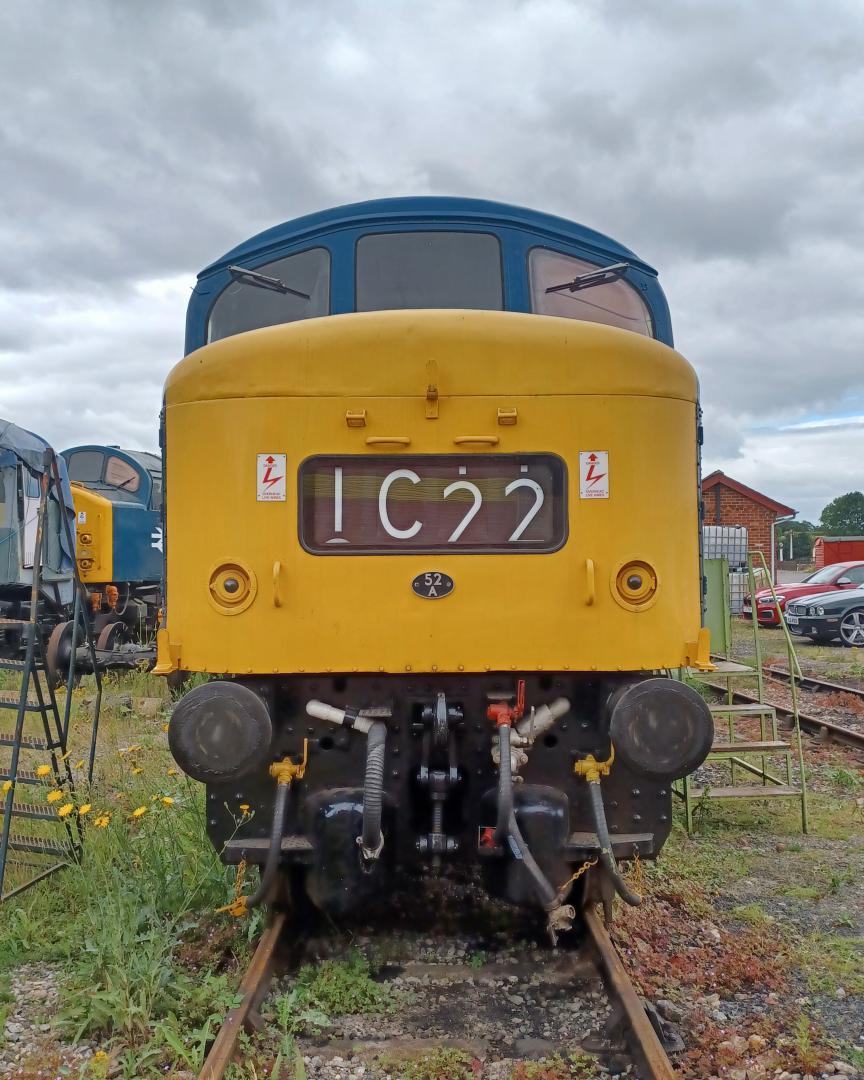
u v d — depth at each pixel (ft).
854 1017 12.47
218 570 13.16
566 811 13.08
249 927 13.56
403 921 14.67
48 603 41.91
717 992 13.01
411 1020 12.02
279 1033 11.53
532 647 13.15
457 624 13.15
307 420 13.17
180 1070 10.84
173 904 14.83
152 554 52.01
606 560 13.23
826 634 65.62
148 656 39.11
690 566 13.74
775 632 75.82
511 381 13.24
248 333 13.53
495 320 13.29
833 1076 10.95
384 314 13.30
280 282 15.99
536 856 12.77
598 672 13.65
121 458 53.78
